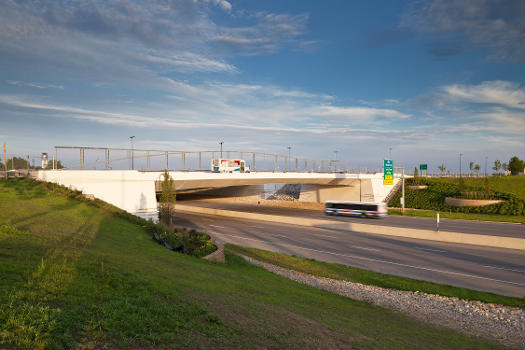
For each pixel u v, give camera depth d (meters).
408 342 9.92
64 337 6.00
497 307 16.05
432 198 66.69
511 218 48.72
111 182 35.88
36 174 39.12
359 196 74.56
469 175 91.75
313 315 11.01
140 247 18.03
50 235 14.88
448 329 12.84
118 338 6.45
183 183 44.00
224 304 9.80
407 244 31.61
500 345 11.35
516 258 25.83
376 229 37.78
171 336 6.85
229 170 60.59
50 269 9.25
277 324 9.03
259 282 15.98
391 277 21.03
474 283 20.16
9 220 16.56
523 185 72.50
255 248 29.36
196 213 60.72
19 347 5.43
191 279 12.35
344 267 23.33
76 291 8.22
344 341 8.73
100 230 20.33
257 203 85.69
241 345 7.14
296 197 93.94
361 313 13.46
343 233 37.97
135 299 8.45
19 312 6.52
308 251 28.94
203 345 6.78
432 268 23.45
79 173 34.81
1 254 10.05
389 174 55.81
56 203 26.78
